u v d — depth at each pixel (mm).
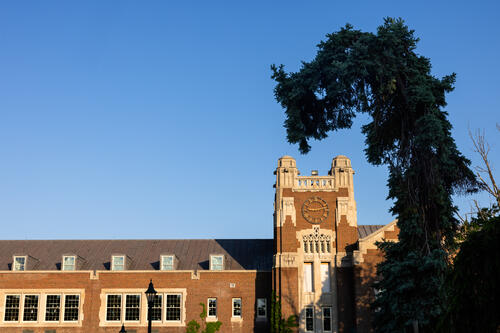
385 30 30391
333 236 50250
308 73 31391
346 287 48781
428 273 32750
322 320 48219
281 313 48000
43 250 57031
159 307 51594
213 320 51094
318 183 51719
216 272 52312
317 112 34094
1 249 57219
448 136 31531
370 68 30453
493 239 14539
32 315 51562
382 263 38281
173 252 56562
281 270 49094
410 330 36188
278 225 50562
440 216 32438
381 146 32844
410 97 30938
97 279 52219
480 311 14477
